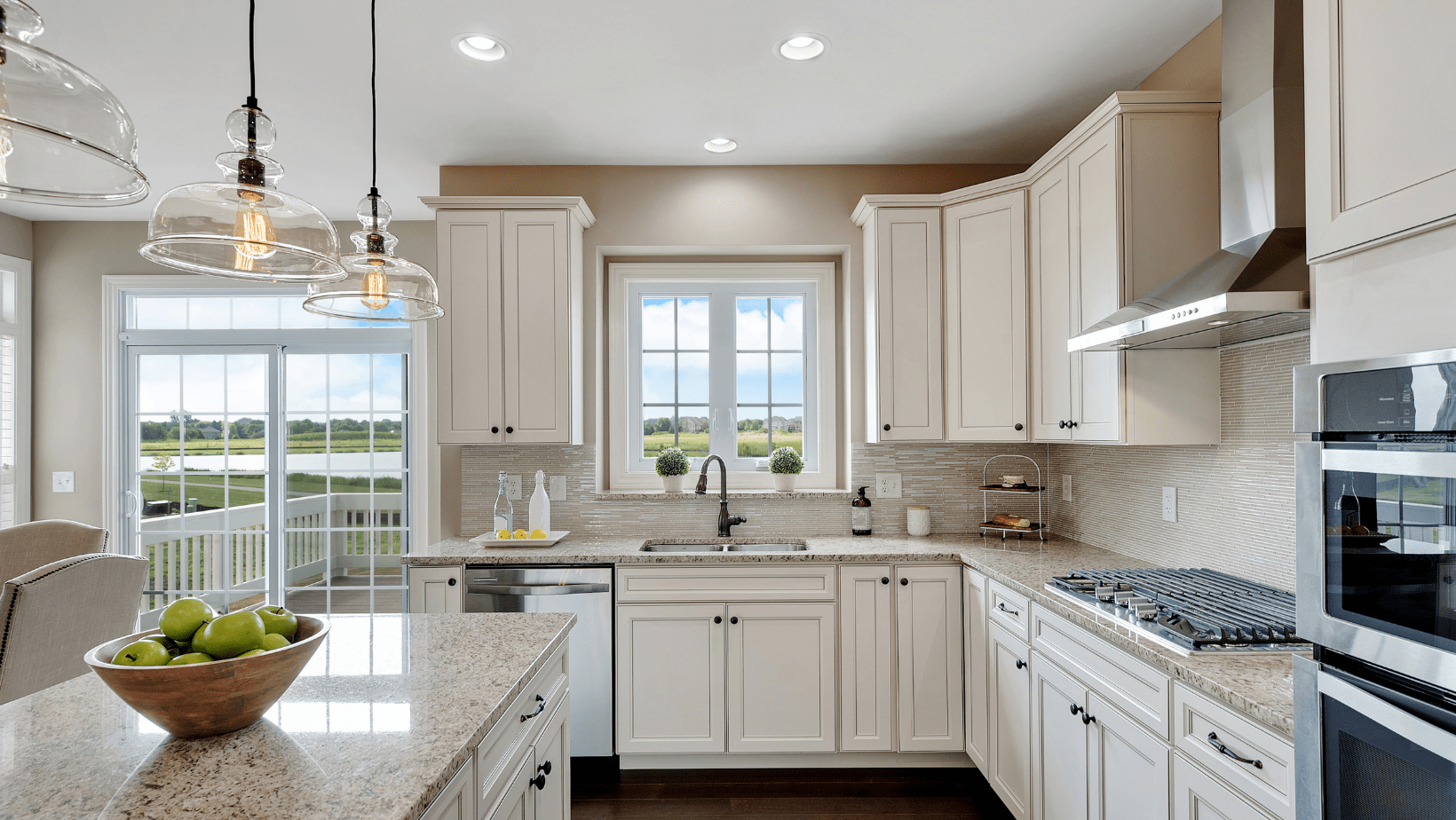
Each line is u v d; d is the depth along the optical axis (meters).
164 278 4.01
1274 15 1.69
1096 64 2.43
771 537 3.30
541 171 3.31
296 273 1.37
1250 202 1.75
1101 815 1.77
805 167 3.34
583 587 2.77
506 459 3.36
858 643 2.78
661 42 2.26
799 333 3.67
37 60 0.87
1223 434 2.15
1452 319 0.86
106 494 3.97
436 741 1.08
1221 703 1.33
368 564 4.01
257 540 4.02
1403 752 0.89
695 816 2.52
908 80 2.53
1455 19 0.84
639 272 3.53
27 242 3.98
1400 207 0.92
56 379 3.99
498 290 3.05
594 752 2.78
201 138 2.94
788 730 2.79
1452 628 0.81
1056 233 2.57
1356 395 0.96
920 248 3.03
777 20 2.15
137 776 0.97
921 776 2.79
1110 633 1.68
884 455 3.34
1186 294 1.70
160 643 1.10
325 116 2.77
